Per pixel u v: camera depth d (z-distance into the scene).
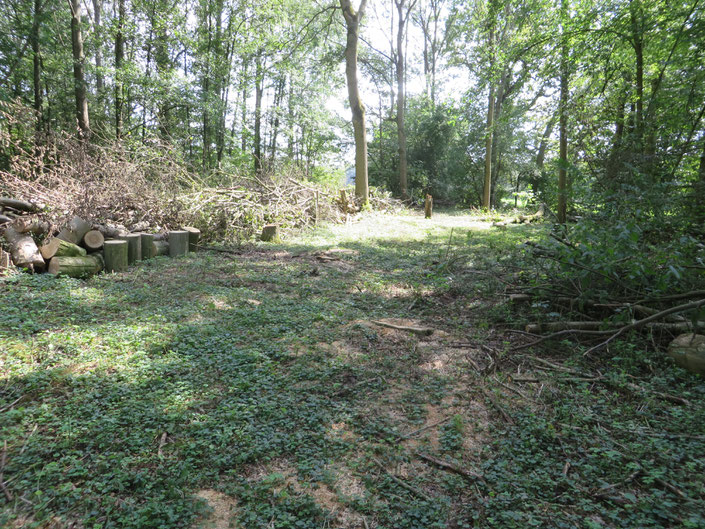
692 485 2.76
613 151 9.20
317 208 15.72
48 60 19.48
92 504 2.55
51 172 9.45
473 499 2.74
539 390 4.13
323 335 5.38
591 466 3.00
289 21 27.48
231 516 2.53
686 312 4.72
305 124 32.12
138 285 7.09
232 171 19.19
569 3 11.42
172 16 21.36
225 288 7.23
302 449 3.16
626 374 4.35
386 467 3.03
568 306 5.73
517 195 29.42
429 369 4.60
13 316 5.31
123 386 3.90
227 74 24.86
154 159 11.99
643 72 11.95
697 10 9.54
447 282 7.80
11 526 2.37
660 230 6.43
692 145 8.98
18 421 3.35
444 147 32.28
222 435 3.22
